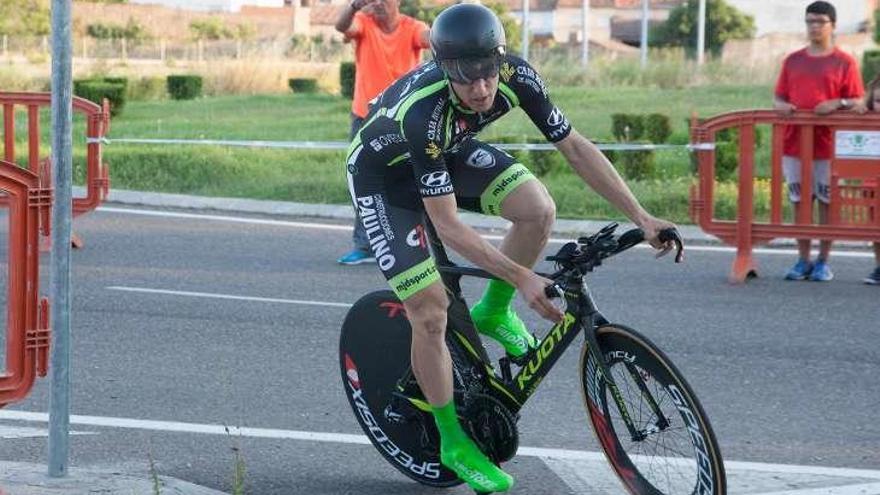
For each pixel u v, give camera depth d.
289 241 15.52
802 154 13.09
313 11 94.00
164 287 12.78
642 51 45.81
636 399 6.27
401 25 13.52
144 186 19.73
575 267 6.32
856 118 12.91
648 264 14.17
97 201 14.88
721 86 34.91
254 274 13.48
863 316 11.73
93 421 8.47
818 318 11.63
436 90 6.21
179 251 14.77
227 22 80.19
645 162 19.97
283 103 33.62
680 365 10.00
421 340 6.58
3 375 6.66
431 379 6.63
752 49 49.91
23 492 6.63
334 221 17.14
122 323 11.25
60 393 6.88
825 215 13.24
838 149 13.02
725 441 8.14
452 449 6.73
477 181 6.93
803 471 7.51
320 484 7.29
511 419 6.70
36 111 14.97
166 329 11.05
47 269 13.60
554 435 8.23
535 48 56.47
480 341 6.80
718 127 13.29
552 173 20.16
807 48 13.25
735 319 11.58
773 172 13.27
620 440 6.54
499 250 6.96
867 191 13.01
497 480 6.62
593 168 6.53
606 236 6.24
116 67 49.47
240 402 8.95
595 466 7.60
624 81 36.50
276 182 19.70
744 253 13.33
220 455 7.79
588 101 30.70
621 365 6.32
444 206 6.27
